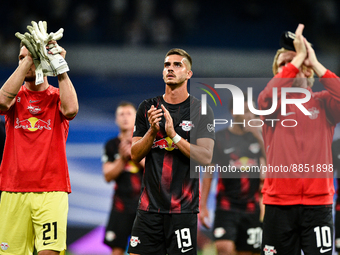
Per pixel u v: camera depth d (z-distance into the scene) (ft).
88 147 66.18
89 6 113.91
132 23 113.19
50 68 35.27
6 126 37.24
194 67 95.81
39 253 34.91
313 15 119.44
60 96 35.76
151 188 37.88
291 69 39.75
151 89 74.79
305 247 38.50
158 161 37.93
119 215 53.57
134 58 93.40
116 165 53.98
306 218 38.47
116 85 73.87
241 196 52.70
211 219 60.29
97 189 64.18
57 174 36.32
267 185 40.01
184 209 37.22
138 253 37.52
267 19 121.19
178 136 36.58
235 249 52.75
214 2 121.49
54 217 35.47
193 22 119.14
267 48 118.73
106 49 93.40
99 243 62.34
